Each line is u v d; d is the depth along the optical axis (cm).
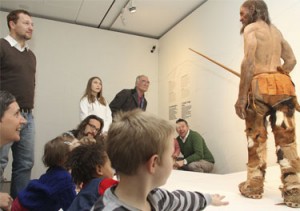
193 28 501
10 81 258
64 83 527
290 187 180
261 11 207
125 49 585
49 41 525
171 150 83
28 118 267
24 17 267
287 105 191
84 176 127
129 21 549
